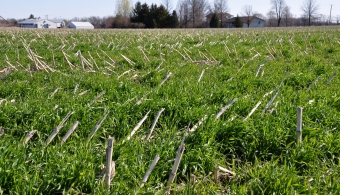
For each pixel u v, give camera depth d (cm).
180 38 1075
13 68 479
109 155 167
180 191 181
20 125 250
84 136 241
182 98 296
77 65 512
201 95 323
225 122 246
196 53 670
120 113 264
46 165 187
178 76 425
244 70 442
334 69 457
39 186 170
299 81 387
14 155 192
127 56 622
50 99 301
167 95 312
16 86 346
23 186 169
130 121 265
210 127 240
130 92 327
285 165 196
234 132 235
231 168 210
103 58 593
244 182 193
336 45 779
